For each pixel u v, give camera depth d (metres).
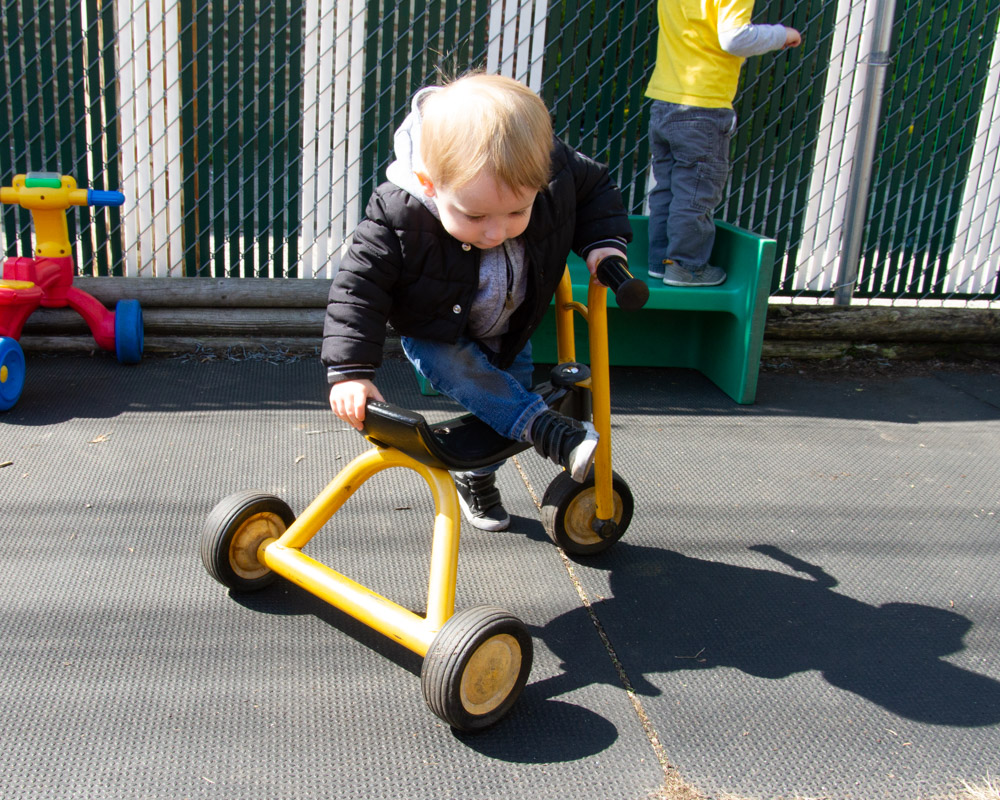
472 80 1.54
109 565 2.16
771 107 3.85
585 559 2.28
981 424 3.34
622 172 3.93
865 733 1.68
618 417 3.30
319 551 2.26
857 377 3.86
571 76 3.79
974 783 1.56
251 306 3.87
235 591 2.03
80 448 2.81
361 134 3.76
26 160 3.65
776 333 4.00
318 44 3.63
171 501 2.50
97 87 3.59
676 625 2.01
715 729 1.68
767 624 2.03
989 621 2.07
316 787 1.50
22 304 3.17
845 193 3.96
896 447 3.09
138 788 1.48
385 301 1.71
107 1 3.49
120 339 3.52
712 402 3.49
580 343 3.82
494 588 2.13
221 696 1.72
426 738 1.63
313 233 3.87
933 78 3.82
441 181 1.50
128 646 1.86
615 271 1.81
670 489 2.70
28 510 2.41
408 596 2.08
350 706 1.71
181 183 3.75
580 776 1.55
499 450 1.81
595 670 1.85
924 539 2.44
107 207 3.74
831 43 3.76
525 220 1.57
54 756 1.55
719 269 3.51
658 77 3.46
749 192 3.96
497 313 1.82
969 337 4.07
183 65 3.61
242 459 2.79
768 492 2.70
